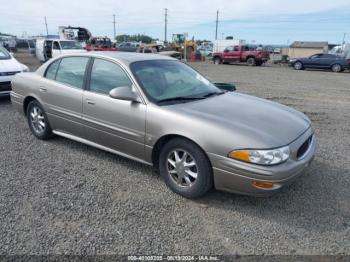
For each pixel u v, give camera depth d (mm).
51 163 4141
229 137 2957
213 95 4004
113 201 3252
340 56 22938
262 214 3082
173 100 3596
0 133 5320
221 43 42094
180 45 34844
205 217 3016
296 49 44188
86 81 4113
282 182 2908
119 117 3686
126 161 4242
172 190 3455
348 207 3236
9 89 7473
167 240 2674
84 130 4176
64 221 2889
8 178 3691
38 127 4992
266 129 3109
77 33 31938
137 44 38000
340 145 5137
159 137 3363
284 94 10625
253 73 19094
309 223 2955
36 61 23594
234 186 3012
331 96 10414
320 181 3783
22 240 2619
